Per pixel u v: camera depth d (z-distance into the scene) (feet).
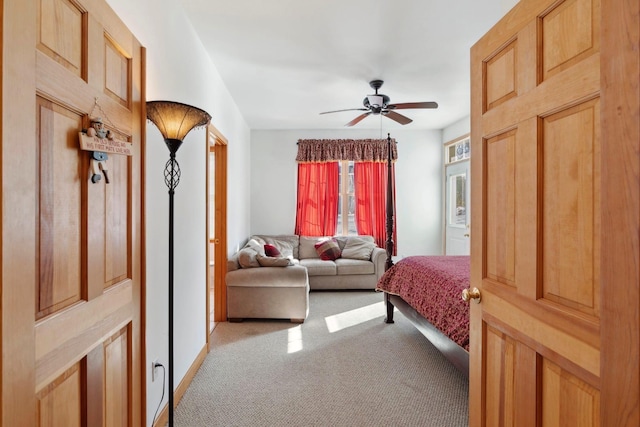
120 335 3.94
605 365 2.20
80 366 3.16
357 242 18.06
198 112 5.50
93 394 3.32
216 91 10.71
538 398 3.19
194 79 8.41
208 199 9.58
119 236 3.89
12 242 2.27
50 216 2.72
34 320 2.49
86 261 3.22
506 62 3.70
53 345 2.72
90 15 3.27
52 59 2.72
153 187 6.05
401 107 11.54
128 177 4.12
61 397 2.85
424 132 19.57
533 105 3.24
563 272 2.91
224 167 12.36
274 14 7.73
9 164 2.23
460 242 17.78
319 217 19.17
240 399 7.23
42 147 2.62
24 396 2.37
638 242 1.95
